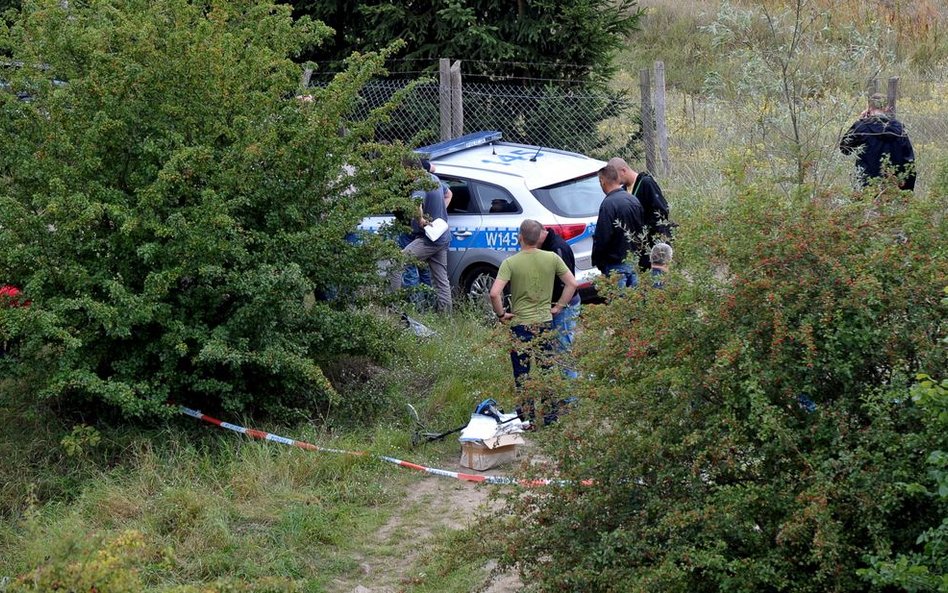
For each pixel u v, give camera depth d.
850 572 8.29
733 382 9.09
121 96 16.00
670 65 44.28
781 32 21.81
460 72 29.38
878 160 24.36
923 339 8.66
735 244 9.66
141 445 15.22
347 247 17.55
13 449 15.14
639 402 9.53
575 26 29.94
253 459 14.96
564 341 15.73
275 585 9.09
